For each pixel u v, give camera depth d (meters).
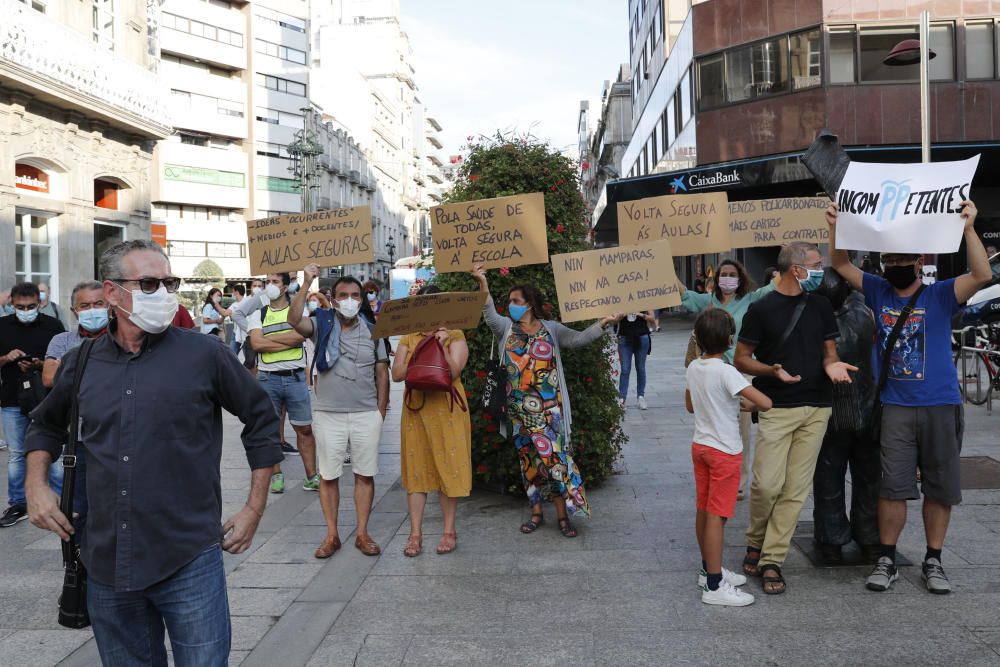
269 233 5.55
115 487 2.54
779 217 6.38
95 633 2.67
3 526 6.04
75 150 17.12
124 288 2.56
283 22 59.19
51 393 2.72
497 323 5.53
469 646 3.80
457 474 5.19
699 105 23.69
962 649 3.61
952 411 4.27
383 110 84.06
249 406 2.78
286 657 3.75
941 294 4.31
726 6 22.80
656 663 3.57
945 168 4.23
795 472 4.42
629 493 6.46
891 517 4.39
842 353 4.57
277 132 59.12
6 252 15.05
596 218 26.30
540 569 4.82
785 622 3.96
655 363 16.48
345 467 8.13
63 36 15.77
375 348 5.40
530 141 6.61
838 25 20.75
